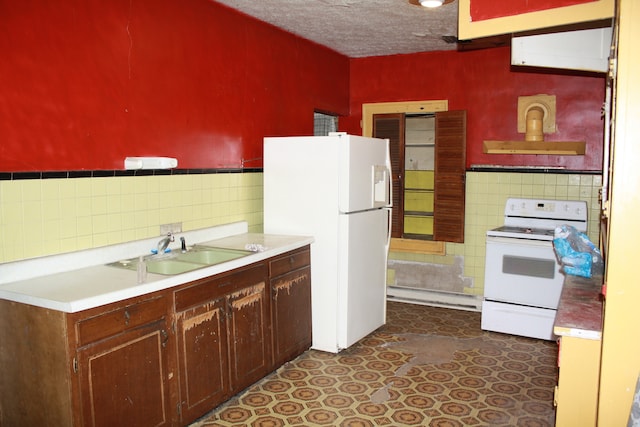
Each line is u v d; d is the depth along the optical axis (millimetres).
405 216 5520
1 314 2178
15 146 2303
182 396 2508
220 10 3484
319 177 3570
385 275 4188
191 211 3318
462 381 3213
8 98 2264
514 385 3160
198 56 3311
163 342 2389
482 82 4789
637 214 1629
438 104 4996
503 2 2115
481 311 4605
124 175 2828
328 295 3619
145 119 2941
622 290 1668
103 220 2725
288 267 3355
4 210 2271
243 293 2932
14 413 2195
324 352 3682
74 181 2559
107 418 2137
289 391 3059
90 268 2592
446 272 5043
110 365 2143
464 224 4895
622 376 1693
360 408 2854
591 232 4414
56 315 1999
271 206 3756
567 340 1975
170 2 3070
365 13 3686
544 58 2584
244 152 3791
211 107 3445
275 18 3838
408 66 5094
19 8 2285
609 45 2471
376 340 3941
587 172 4398
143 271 2342
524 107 4629
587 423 1982
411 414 2791
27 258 2371
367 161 3756
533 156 4625
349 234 3568
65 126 2504
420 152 5371
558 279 3889
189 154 3279
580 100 4434
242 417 2744
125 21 2785
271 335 3199
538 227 4430
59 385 2027
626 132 1614
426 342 3904
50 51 2418
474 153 4871
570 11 1981
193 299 2561
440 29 4129
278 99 4168
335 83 5070
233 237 3596
